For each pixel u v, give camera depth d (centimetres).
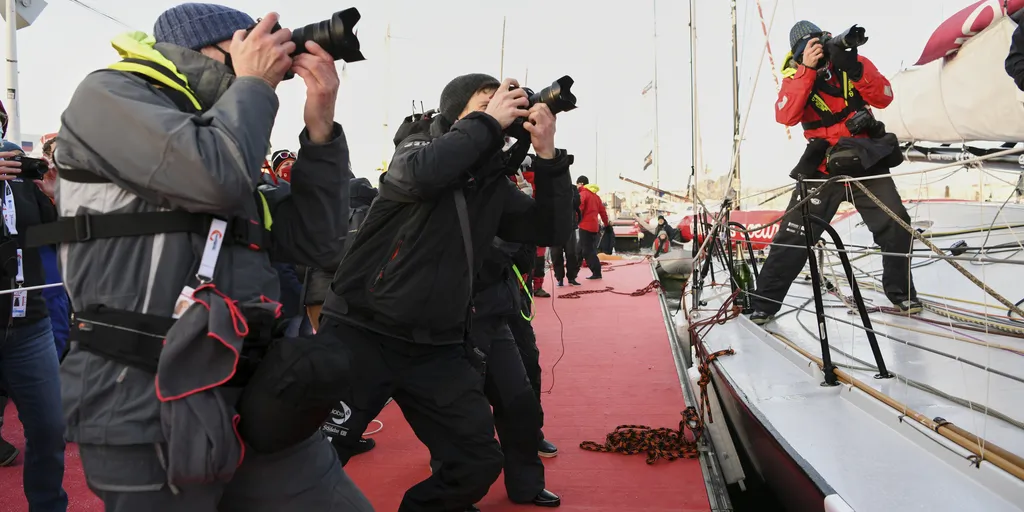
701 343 412
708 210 634
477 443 213
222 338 117
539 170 215
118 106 117
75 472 331
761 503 324
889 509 192
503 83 206
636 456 330
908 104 439
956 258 227
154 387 119
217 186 115
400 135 255
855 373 313
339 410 205
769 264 446
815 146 416
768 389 311
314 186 143
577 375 487
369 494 296
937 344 356
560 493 292
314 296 357
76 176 123
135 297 121
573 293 879
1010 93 342
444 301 202
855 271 564
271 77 131
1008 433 229
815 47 393
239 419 123
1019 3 319
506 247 275
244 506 136
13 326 234
